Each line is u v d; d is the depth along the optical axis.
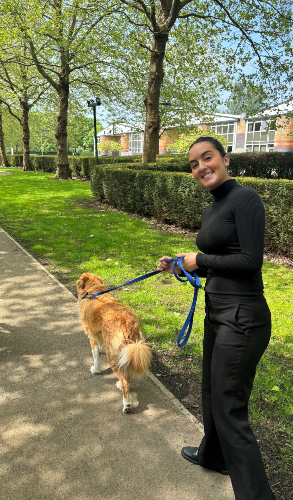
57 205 12.90
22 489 2.19
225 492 2.20
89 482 2.25
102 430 2.69
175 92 17.42
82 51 15.46
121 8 12.82
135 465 2.39
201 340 4.07
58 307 4.85
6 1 14.30
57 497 2.14
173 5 12.30
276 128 14.47
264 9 12.55
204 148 1.91
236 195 1.83
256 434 2.70
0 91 21.62
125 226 9.74
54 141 74.62
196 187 8.73
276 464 2.43
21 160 41.34
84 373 3.43
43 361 3.60
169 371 3.51
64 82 21.28
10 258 6.84
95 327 3.16
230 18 12.70
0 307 4.79
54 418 2.81
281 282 5.85
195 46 14.51
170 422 2.80
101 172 12.98
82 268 6.40
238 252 1.79
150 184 10.25
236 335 1.76
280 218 6.92
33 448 2.51
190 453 2.44
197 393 3.18
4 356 3.66
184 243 8.18
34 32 15.20
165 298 5.25
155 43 12.62
